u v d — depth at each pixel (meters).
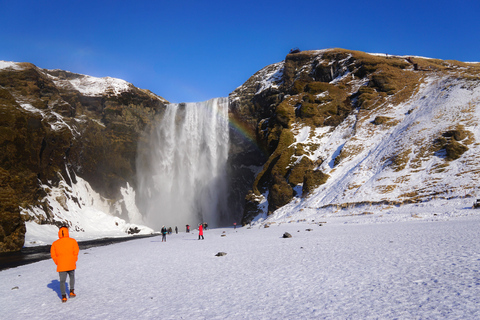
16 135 56.06
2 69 76.06
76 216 67.25
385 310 6.82
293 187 65.06
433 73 80.00
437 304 6.88
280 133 78.06
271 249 18.80
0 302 10.85
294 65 97.25
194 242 30.03
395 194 47.72
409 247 15.14
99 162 81.81
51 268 20.08
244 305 8.12
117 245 36.88
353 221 40.62
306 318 6.75
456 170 47.62
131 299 9.68
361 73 85.31
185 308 8.24
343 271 11.11
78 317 8.14
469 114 58.03
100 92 90.94
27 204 56.09
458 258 11.41
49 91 79.62
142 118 92.94
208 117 98.12
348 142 67.50
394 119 69.06
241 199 90.31
